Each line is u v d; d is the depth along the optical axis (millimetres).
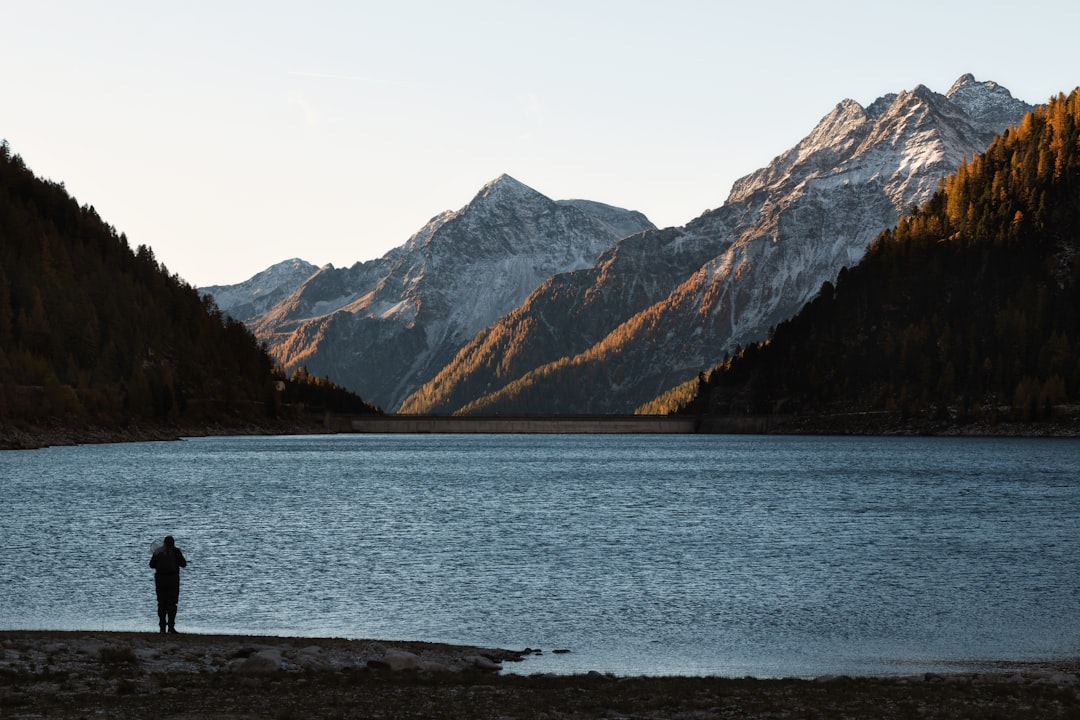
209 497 149125
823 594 74125
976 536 106438
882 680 47375
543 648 58469
